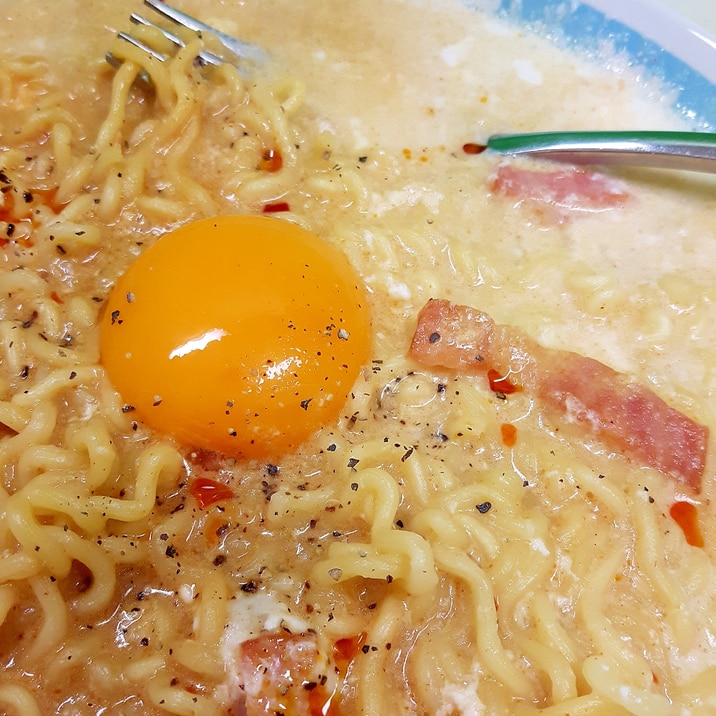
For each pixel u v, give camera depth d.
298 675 0.09
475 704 0.10
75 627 0.10
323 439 0.11
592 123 0.15
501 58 0.15
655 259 0.14
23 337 0.11
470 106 0.15
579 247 0.14
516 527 0.11
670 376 0.12
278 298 0.11
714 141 0.13
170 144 0.14
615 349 0.13
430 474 0.11
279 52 0.15
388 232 0.13
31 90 0.14
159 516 0.11
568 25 0.15
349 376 0.11
